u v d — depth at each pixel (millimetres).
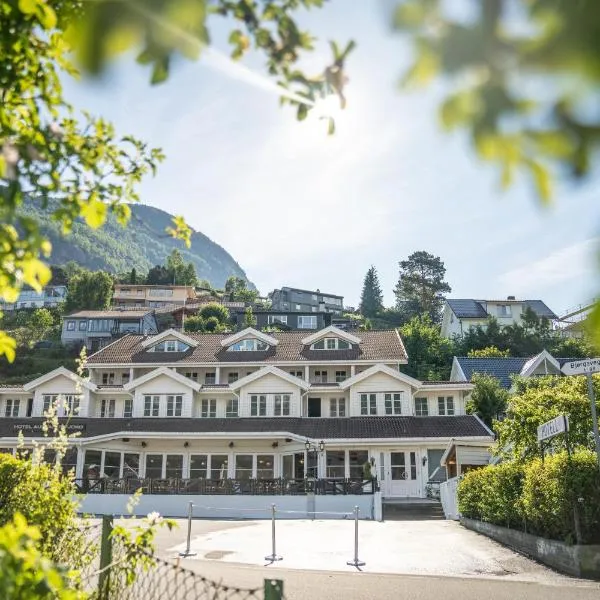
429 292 107938
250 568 12469
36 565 2646
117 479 28375
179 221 4266
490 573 11820
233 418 35500
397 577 11562
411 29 885
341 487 27406
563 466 11414
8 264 3004
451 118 916
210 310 89500
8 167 2084
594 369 10758
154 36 1029
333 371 39969
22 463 6512
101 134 3885
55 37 3381
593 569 10914
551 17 840
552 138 879
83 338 78875
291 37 1677
